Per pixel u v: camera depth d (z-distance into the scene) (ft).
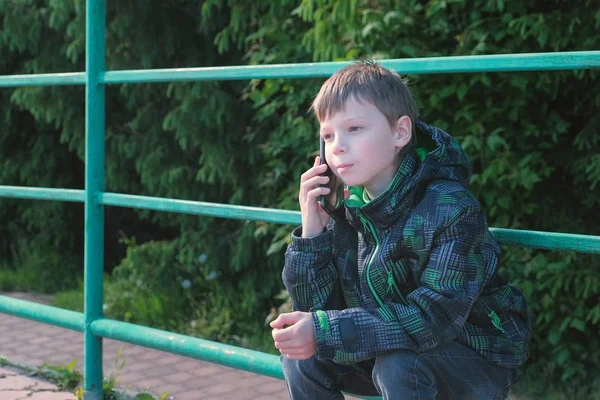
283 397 15.97
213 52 22.81
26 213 27.96
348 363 8.09
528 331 8.54
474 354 8.21
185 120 21.07
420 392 7.93
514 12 16.76
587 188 17.85
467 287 7.82
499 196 16.88
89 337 13.87
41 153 27.32
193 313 22.26
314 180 8.75
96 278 13.83
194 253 22.36
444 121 17.16
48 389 15.43
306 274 8.62
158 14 22.30
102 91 13.53
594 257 16.96
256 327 21.24
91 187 13.57
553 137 16.99
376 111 8.29
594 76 16.52
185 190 22.67
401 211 8.20
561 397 16.37
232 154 21.38
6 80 14.67
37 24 24.14
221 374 17.34
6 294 26.37
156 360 18.33
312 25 19.48
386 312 7.97
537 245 9.20
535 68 9.14
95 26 13.35
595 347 17.10
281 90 20.58
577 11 16.21
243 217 11.59
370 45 16.81
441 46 17.10
